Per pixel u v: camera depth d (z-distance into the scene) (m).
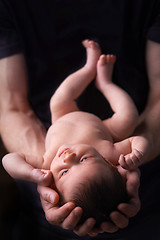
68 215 0.48
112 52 0.73
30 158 0.60
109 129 0.66
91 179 0.50
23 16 0.71
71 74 0.71
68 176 0.52
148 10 0.69
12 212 0.91
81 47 0.74
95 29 0.72
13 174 0.57
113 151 0.59
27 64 0.74
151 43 0.70
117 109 0.67
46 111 0.76
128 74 0.74
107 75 0.71
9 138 0.71
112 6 0.70
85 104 0.74
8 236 0.87
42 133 0.72
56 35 0.73
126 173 0.54
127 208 0.49
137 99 0.73
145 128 0.67
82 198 0.50
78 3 0.71
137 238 0.76
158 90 0.71
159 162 0.71
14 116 0.74
